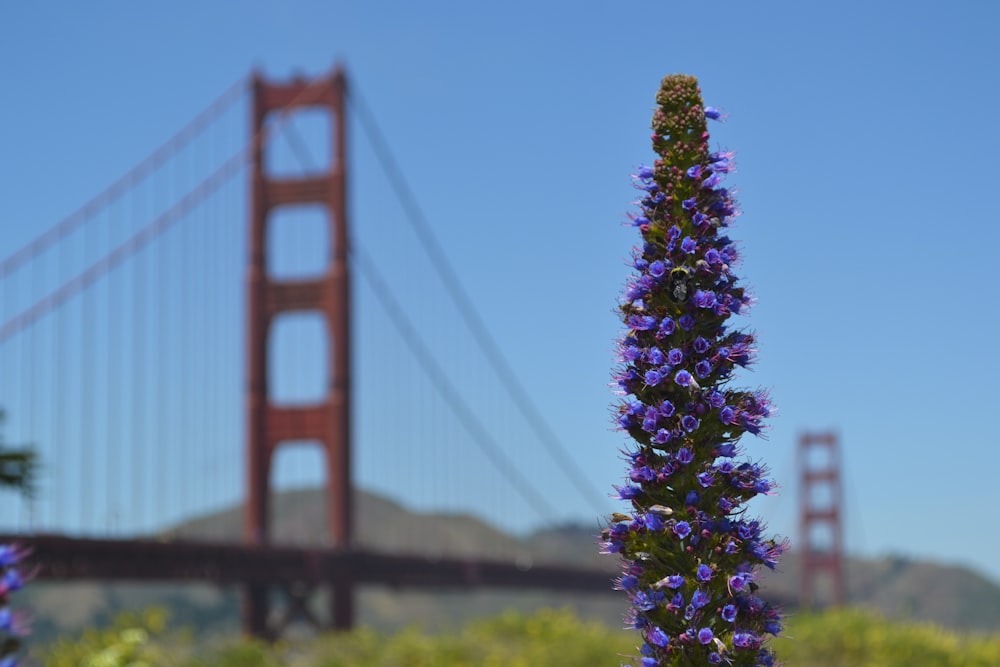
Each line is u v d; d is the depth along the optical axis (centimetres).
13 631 771
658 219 828
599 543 802
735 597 779
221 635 3809
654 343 809
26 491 1094
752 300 812
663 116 842
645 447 808
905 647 3344
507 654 3572
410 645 3678
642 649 785
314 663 3500
